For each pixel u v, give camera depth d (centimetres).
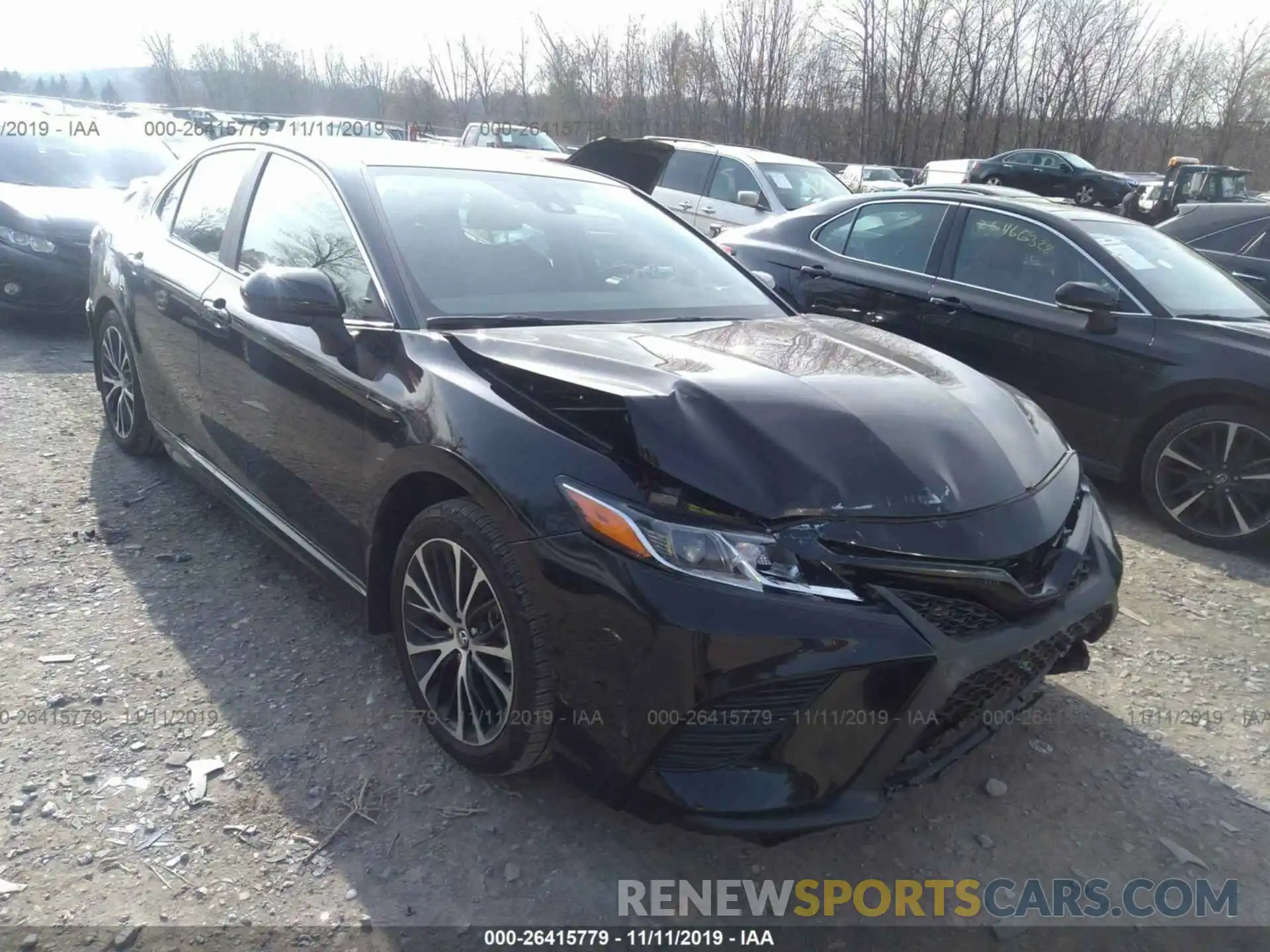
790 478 224
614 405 236
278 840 243
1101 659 359
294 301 282
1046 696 331
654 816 224
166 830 244
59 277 704
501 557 238
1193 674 351
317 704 298
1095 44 3372
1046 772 291
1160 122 3688
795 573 215
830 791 220
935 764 239
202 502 440
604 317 319
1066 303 500
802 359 285
